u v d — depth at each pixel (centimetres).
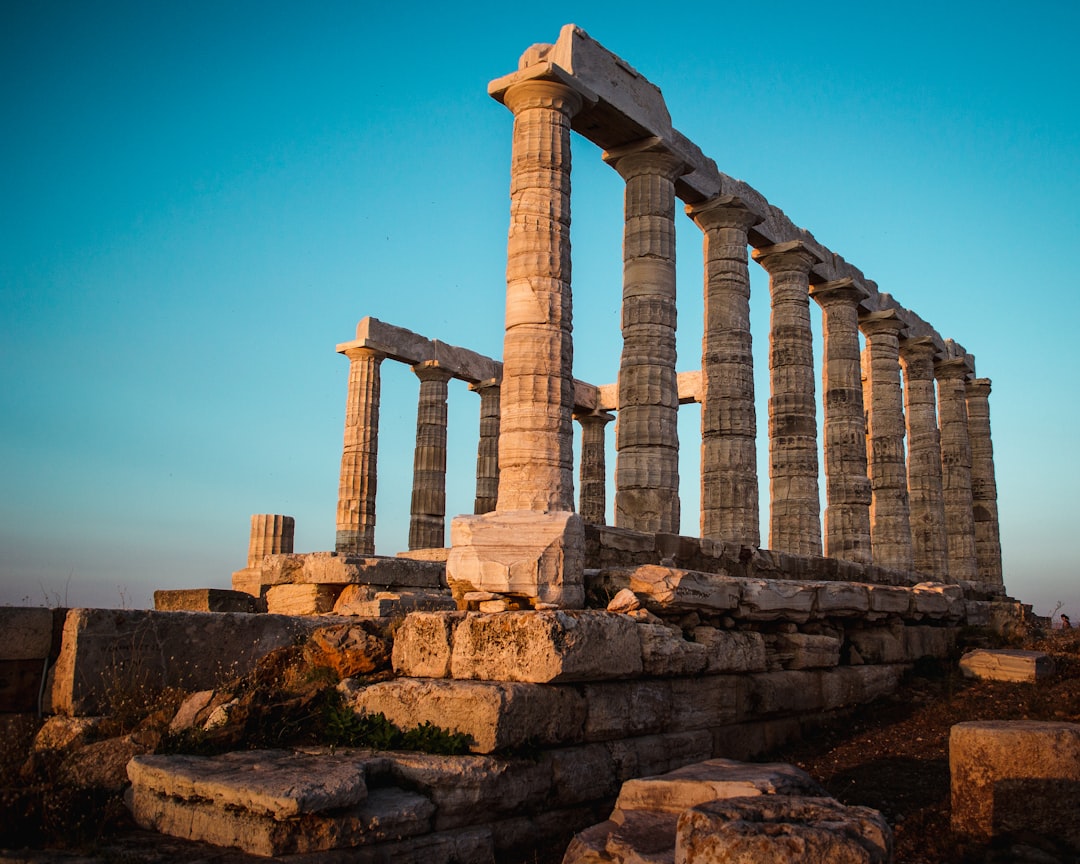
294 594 1641
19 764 863
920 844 825
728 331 1923
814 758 1160
